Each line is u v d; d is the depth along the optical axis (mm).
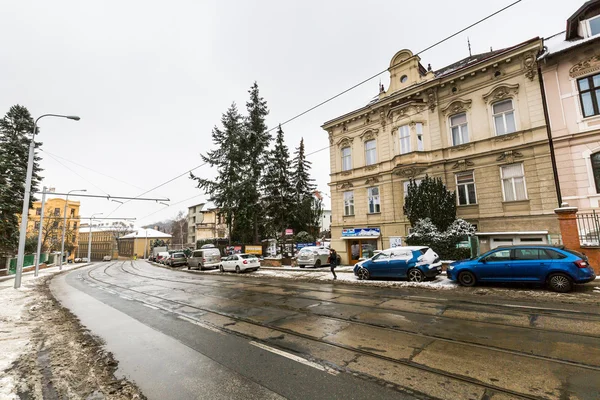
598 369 4059
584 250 10750
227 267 23031
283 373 4355
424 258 12367
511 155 15320
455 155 17281
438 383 3869
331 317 7348
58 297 12852
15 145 30562
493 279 10117
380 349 5113
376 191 20875
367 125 21797
